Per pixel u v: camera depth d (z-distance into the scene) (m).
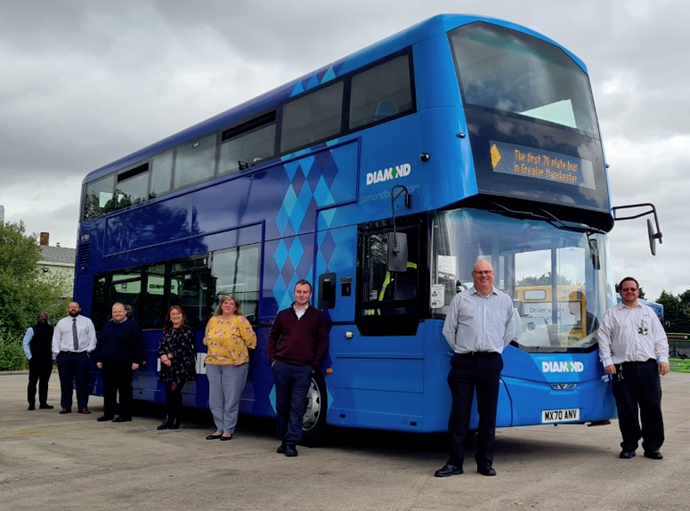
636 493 6.22
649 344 8.16
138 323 13.10
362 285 8.45
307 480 6.96
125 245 13.92
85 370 13.90
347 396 8.53
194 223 11.88
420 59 8.09
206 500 6.07
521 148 8.07
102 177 15.20
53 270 58.34
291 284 9.59
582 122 8.81
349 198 8.80
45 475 7.23
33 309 39.78
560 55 8.90
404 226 7.95
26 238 41.34
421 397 7.56
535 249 8.21
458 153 7.65
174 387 11.28
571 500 5.95
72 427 11.54
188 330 11.33
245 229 10.62
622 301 8.29
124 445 9.43
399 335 7.89
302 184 9.62
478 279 7.17
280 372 8.68
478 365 7.12
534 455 8.58
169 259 12.47
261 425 11.94
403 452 8.85
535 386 7.85
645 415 8.20
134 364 12.49
